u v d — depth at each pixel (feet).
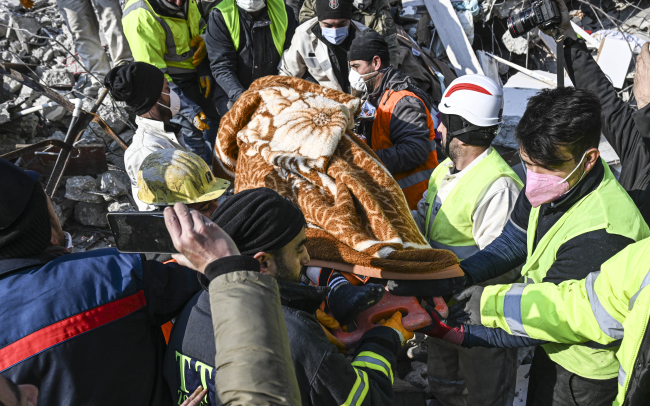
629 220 5.02
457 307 5.95
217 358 2.81
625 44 14.94
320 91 7.56
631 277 4.29
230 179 8.05
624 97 15.03
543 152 4.96
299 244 4.16
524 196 6.18
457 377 7.51
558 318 4.83
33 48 15.62
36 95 13.38
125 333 4.00
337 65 11.59
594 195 5.18
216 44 11.80
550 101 5.03
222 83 11.84
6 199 3.86
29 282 3.85
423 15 16.60
